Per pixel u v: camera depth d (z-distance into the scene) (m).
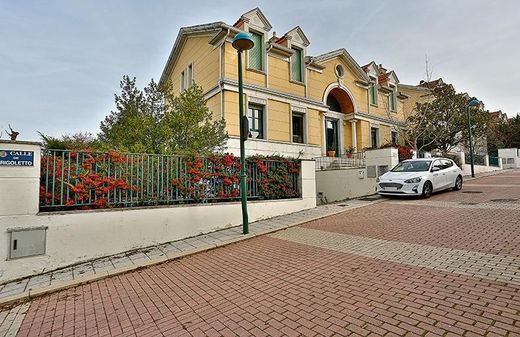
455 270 4.38
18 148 5.83
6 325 4.00
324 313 3.48
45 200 6.22
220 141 10.78
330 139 20.53
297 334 3.11
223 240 7.30
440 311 3.28
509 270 4.22
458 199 10.53
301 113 17.31
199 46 16.34
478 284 3.86
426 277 4.22
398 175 12.00
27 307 4.55
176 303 4.21
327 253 5.79
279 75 16.34
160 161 7.77
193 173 8.23
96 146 8.16
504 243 5.41
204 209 8.14
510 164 32.53
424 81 27.09
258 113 15.52
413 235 6.46
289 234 7.61
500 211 7.97
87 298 4.70
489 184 14.70
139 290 4.84
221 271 5.36
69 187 6.50
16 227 5.70
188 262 6.09
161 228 7.41
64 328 3.78
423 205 9.89
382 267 4.77
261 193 9.77
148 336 3.40
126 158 7.23
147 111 10.24
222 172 8.80
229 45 14.46
